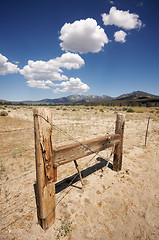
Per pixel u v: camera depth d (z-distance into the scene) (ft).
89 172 12.03
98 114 72.02
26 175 11.32
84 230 6.56
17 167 12.63
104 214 7.52
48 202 6.21
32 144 19.39
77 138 22.91
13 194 9.00
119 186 9.93
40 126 5.23
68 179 10.93
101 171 12.19
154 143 20.61
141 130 30.89
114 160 12.00
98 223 6.96
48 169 5.82
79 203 8.28
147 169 12.52
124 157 15.33
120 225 6.86
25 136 23.72
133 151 17.21
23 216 7.24
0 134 24.38
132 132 28.78
